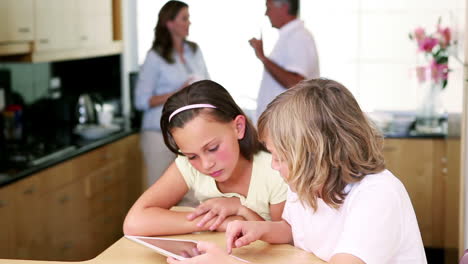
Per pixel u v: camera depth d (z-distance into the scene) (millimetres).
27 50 3539
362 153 1460
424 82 4285
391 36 4793
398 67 4812
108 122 4492
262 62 3896
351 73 4871
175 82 4219
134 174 4578
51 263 1653
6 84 3994
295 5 3789
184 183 2016
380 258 1412
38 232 3273
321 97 1452
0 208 2891
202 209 1899
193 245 1689
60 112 4410
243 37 4773
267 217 2004
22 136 4082
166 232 1868
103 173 4078
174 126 1780
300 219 1669
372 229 1419
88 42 4242
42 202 3314
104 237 4160
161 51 4176
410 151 4219
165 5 4098
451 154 3426
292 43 3834
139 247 1755
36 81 4312
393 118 4469
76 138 4141
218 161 1787
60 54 3910
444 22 4699
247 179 1966
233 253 1683
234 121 1830
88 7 4230
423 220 4254
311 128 1436
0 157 3480
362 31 4820
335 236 1580
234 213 1907
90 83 4785
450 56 4016
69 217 3637
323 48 4879
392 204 1445
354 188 1479
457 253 3131
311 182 1453
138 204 1943
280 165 1498
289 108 1457
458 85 3162
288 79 3848
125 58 4910
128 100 4961
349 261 1397
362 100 4879
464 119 2887
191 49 4230
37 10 3604
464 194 2922
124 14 4898
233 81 4816
